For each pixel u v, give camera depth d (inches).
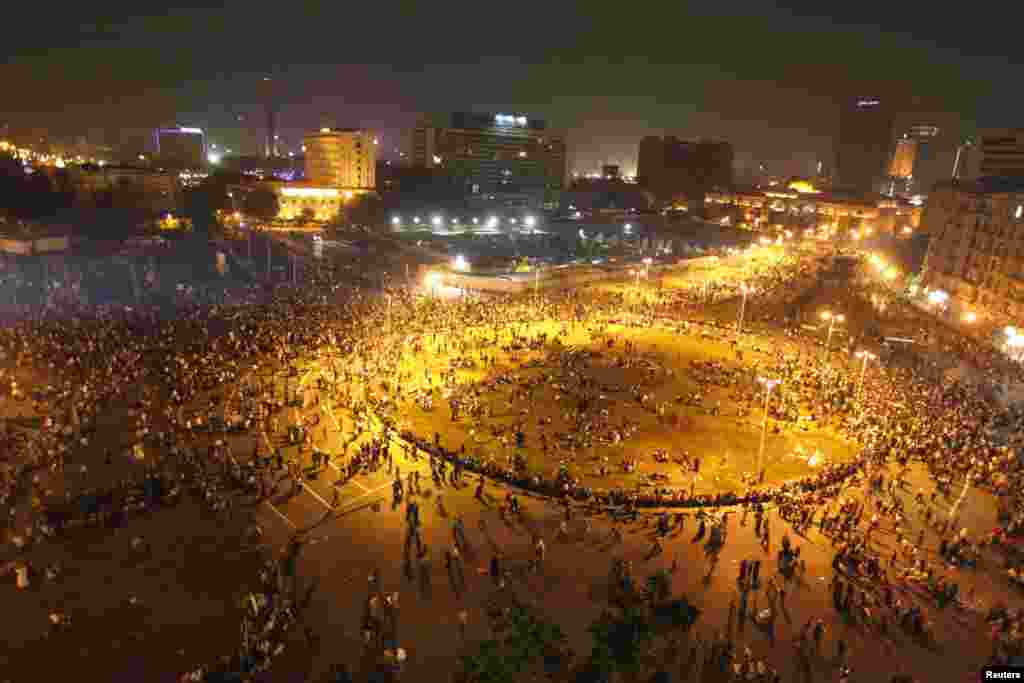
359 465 1469.0
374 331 2522.1
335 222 5659.5
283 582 1068.5
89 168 5344.5
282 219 5536.4
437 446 1565.0
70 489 1307.8
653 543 1224.8
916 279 3971.5
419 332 2564.0
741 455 1616.6
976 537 1277.1
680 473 1509.6
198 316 2598.4
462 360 2260.1
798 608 1060.5
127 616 983.0
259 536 1188.5
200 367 2009.1
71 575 1067.3
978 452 1588.3
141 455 1443.2
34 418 1616.6
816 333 2842.0
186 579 1070.4
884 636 1003.9
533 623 605.3
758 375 2185.0
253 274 3627.0
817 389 2060.8
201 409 1717.5
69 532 1173.1
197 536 1186.0
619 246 5570.9
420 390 1958.7
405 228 5841.5
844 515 1333.7
